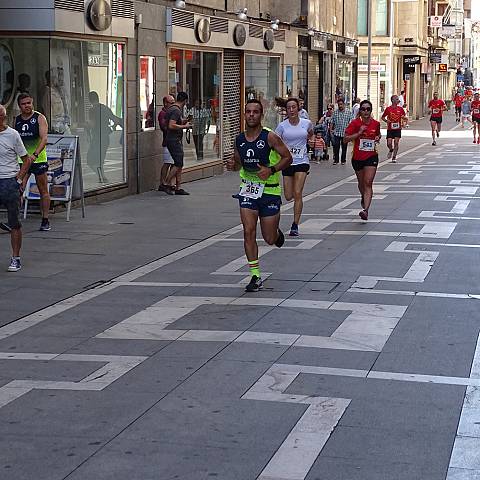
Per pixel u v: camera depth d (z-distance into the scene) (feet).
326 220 60.59
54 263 46.06
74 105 66.13
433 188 80.48
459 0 385.50
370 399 25.70
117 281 41.93
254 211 39.09
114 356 30.07
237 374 27.96
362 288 39.78
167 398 25.86
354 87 171.32
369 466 21.16
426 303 37.11
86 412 24.80
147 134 78.23
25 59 62.90
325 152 115.24
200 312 35.83
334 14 154.30
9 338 32.50
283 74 119.34
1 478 20.54
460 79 397.60
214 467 21.09
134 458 21.63
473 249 49.34
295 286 40.32
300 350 30.50
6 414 24.70
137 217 62.44
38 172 54.80
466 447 22.31
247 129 38.83
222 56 96.12
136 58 75.51
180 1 82.69
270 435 23.06
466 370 28.43
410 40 248.73
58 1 61.00
